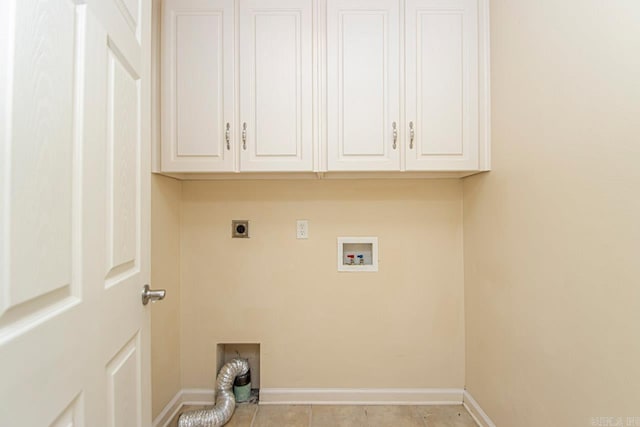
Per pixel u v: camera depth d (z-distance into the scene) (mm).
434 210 1866
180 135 1531
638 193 780
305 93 1539
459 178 1860
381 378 1839
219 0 1523
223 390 1731
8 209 444
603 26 872
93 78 652
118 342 764
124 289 800
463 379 1829
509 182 1355
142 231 914
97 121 670
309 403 1821
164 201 1661
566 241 1019
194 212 1852
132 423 844
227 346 1921
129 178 834
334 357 1842
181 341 1828
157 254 1588
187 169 1534
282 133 1544
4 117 439
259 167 1545
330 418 1692
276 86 1539
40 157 505
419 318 1849
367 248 1878
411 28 1534
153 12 1537
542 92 1133
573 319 989
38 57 498
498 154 1446
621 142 822
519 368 1286
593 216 912
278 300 1852
